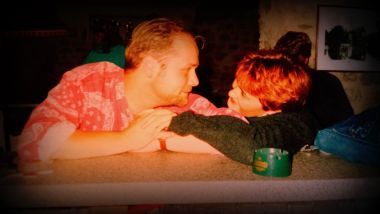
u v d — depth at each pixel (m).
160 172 1.03
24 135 1.06
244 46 4.98
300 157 1.25
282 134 1.18
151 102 1.23
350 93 3.29
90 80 1.23
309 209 1.07
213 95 4.86
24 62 4.92
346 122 1.25
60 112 1.15
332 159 1.23
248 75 1.23
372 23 3.20
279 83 1.20
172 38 1.15
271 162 1.00
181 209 1.04
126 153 1.22
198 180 0.96
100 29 4.85
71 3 4.80
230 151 1.12
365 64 3.26
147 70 1.17
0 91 4.88
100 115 1.21
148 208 1.03
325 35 3.14
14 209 0.98
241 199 0.97
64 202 0.93
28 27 2.03
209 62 4.95
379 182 1.02
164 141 1.19
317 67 3.18
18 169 1.02
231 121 1.16
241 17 4.95
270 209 1.06
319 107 2.52
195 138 1.16
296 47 2.19
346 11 3.13
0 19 2.02
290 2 3.07
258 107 1.29
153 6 4.85
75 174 1.00
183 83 1.19
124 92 1.22
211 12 4.92
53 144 1.07
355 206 1.08
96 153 1.12
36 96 4.98
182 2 4.87
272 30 3.10
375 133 1.16
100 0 4.79
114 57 1.81
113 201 0.94
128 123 1.22
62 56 4.94
